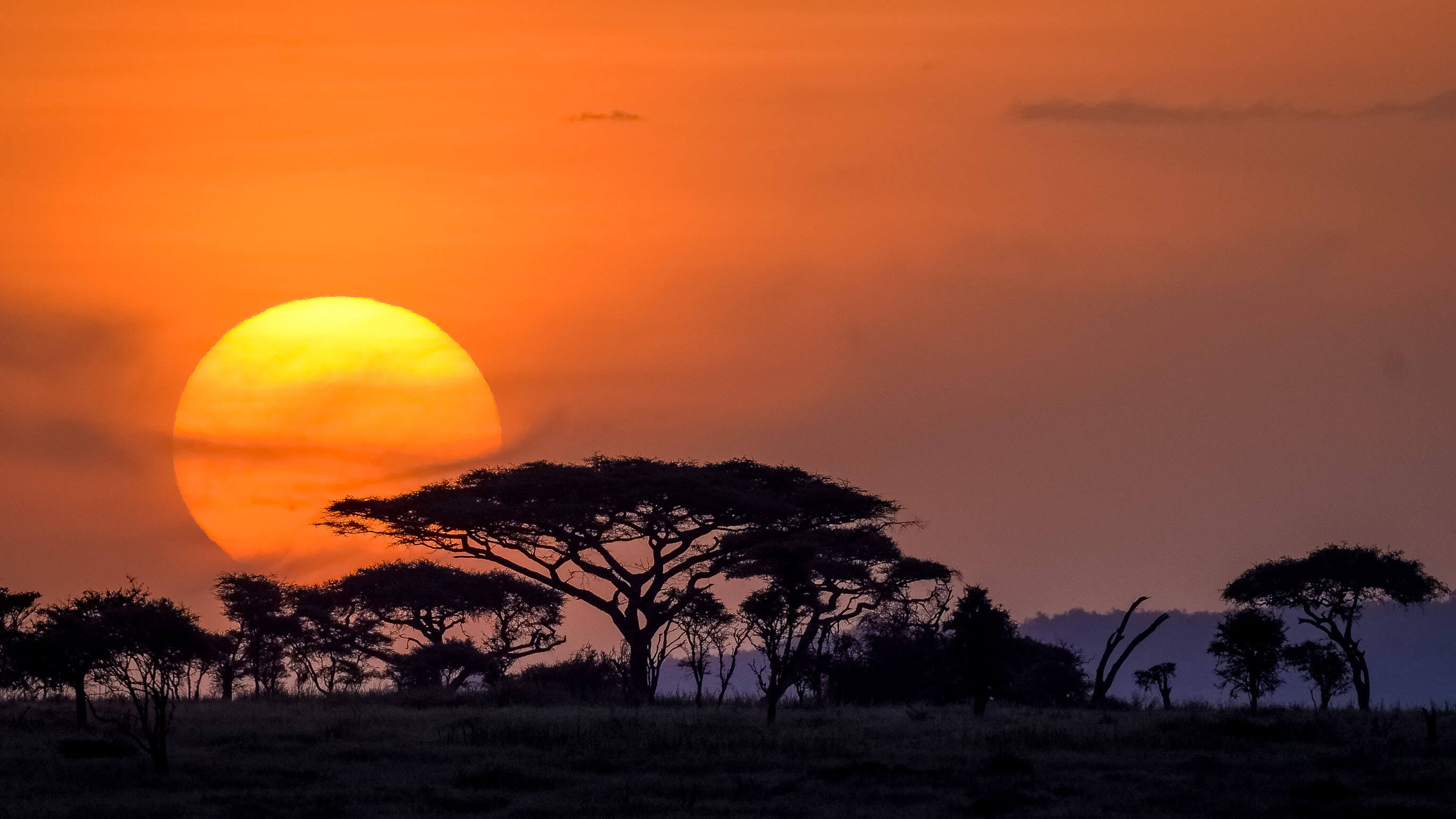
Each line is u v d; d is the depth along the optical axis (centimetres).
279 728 14612
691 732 14200
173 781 10769
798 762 12169
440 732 14325
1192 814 9744
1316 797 10356
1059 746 13338
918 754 12606
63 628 14700
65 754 12075
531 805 10062
